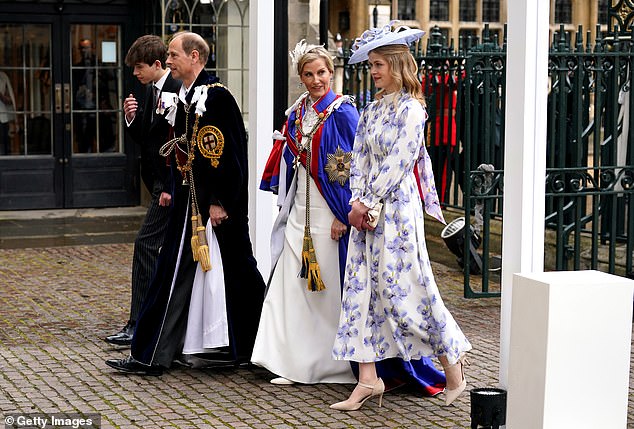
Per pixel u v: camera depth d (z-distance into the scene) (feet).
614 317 18.92
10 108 54.60
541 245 21.15
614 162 35.63
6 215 53.78
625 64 36.35
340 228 25.02
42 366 26.81
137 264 29.14
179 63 26.32
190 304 26.37
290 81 51.96
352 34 60.80
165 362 25.99
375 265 23.30
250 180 29.81
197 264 26.35
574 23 65.62
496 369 27.37
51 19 54.44
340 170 24.94
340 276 25.22
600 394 18.97
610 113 36.78
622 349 19.02
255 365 26.96
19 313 32.76
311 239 25.22
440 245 42.47
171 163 26.61
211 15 51.96
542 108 20.89
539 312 18.86
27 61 54.60
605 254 37.40
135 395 24.54
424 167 23.66
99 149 55.98
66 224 51.39
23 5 53.93
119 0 54.95
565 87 35.40
